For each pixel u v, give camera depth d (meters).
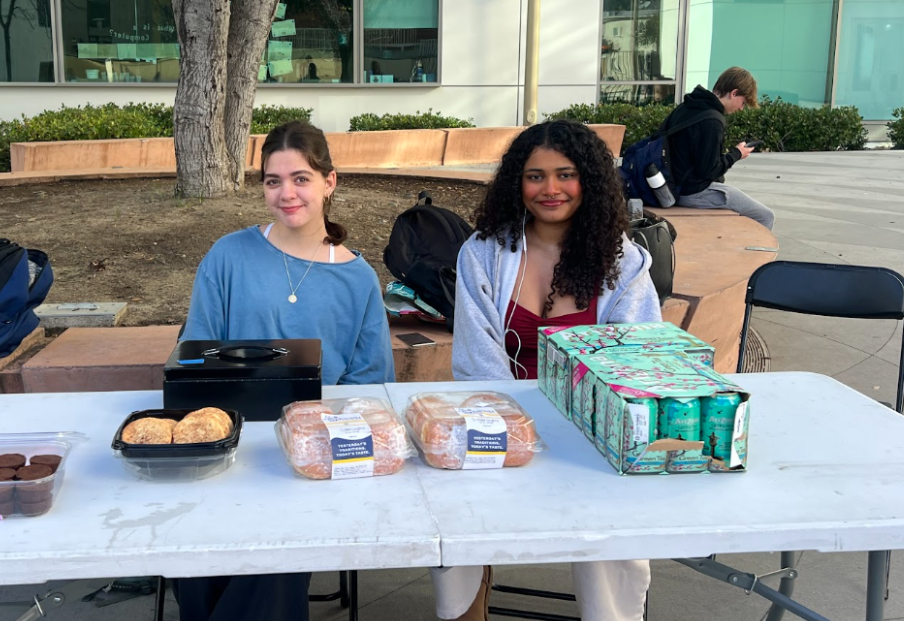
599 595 2.27
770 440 2.24
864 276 3.57
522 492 1.92
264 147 2.81
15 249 3.53
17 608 2.79
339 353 2.91
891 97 18.55
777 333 6.13
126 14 13.77
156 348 3.70
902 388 3.49
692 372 2.15
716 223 6.55
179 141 7.70
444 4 15.27
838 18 17.83
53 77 13.62
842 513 1.84
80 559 1.62
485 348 2.82
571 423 2.33
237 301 2.84
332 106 15.15
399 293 4.04
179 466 1.93
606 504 1.87
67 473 1.97
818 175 13.23
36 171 9.23
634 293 2.86
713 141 6.87
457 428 2.04
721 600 3.07
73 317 4.34
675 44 17.11
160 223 6.75
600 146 2.83
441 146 13.05
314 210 2.80
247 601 2.05
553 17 16.08
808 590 3.14
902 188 12.00
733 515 1.83
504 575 3.22
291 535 1.71
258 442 2.16
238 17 7.73
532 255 2.94
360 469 1.97
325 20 14.81
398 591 3.07
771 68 17.95
